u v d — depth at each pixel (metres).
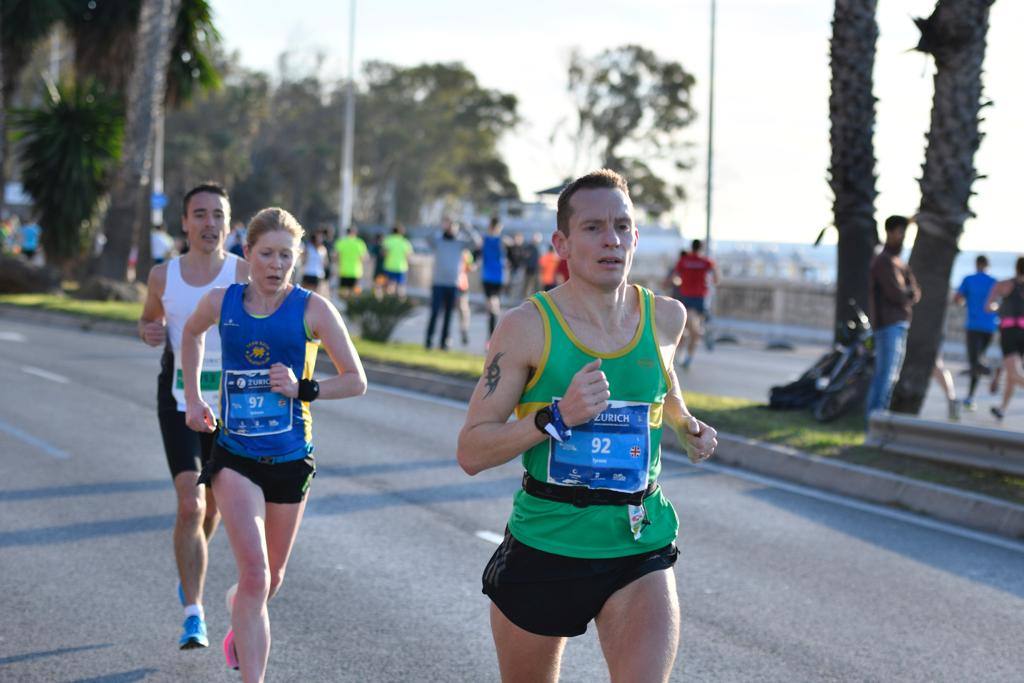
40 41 42.56
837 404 15.53
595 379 4.10
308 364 5.96
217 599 7.91
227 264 6.99
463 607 7.81
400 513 10.49
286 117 128.75
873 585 8.68
